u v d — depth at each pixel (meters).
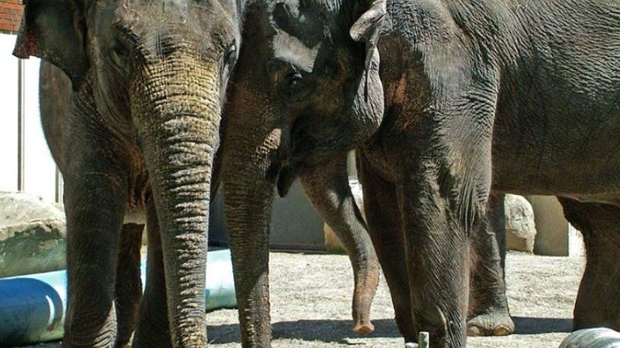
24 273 10.41
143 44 5.66
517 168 7.99
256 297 6.76
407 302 7.95
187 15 5.71
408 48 7.23
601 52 7.85
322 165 8.34
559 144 7.91
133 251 8.52
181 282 5.52
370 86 7.07
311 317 10.48
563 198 8.87
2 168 14.92
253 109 6.74
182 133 5.57
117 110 6.03
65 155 6.59
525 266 14.96
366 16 6.66
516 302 11.74
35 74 15.30
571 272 14.34
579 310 8.88
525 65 7.71
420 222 7.29
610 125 7.91
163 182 5.59
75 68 6.21
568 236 17.11
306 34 6.79
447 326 7.36
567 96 7.82
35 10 6.21
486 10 7.54
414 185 7.30
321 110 6.96
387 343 9.11
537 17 7.76
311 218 18.56
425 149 7.28
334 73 6.90
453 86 7.33
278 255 16.42
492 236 9.61
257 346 6.73
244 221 6.77
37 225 10.41
